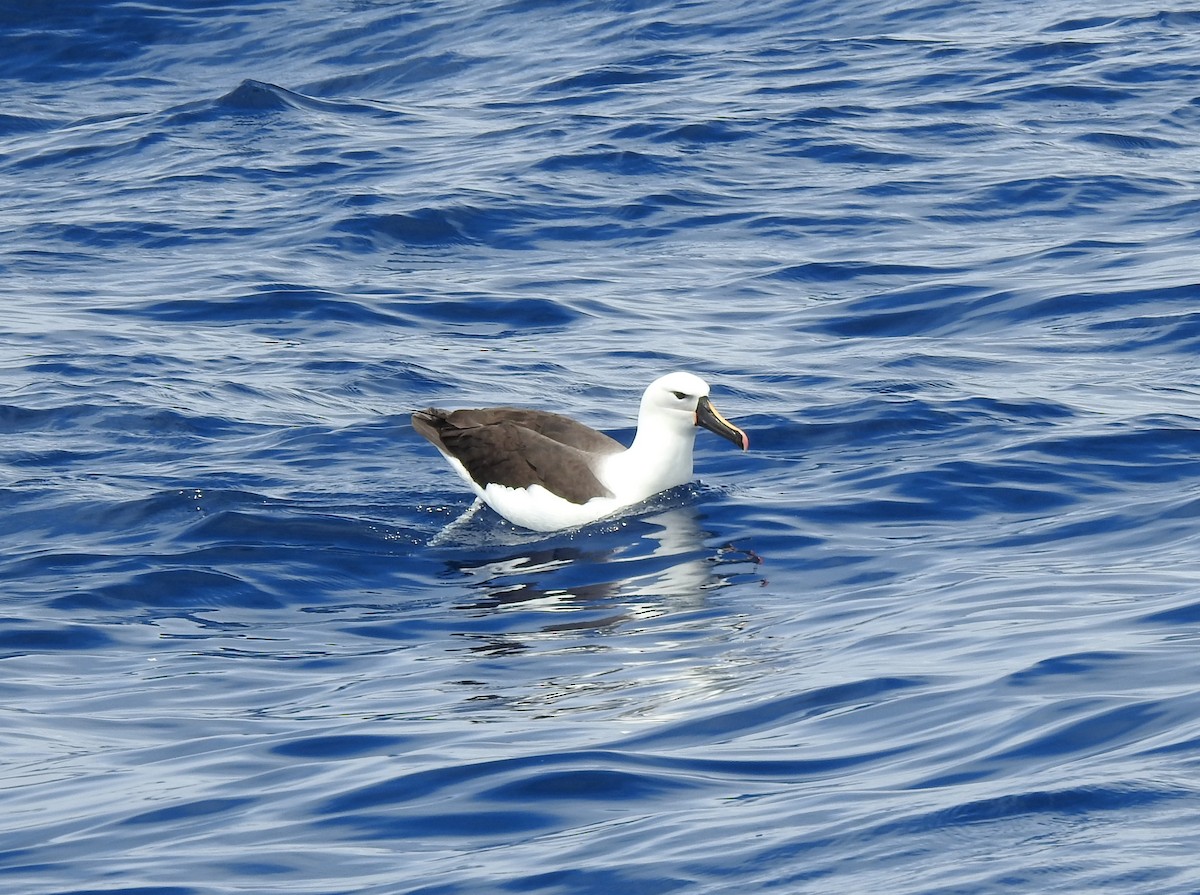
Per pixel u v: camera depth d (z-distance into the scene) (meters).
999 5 43.59
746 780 9.63
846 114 34.62
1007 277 24.58
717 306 24.25
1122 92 35.16
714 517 16.22
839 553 15.08
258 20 47.84
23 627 13.79
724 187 30.39
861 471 17.22
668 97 36.88
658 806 9.30
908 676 11.21
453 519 16.61
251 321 23.94
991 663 11.24
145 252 27.95
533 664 12.63
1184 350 20.98
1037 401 19.12
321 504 16.83
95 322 23.91
